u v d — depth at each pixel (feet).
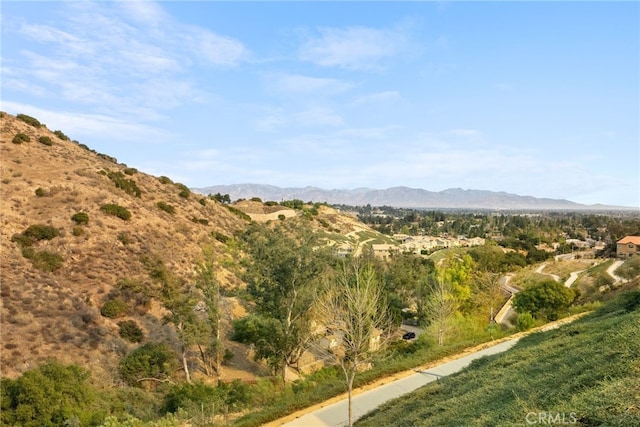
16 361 65.77
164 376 76.33
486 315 118.83
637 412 19.19
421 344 82.58
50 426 48.70
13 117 174.09
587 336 41.14
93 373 70.03
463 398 35.60
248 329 97.96
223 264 118.21
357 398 52.19
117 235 117.80
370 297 44.42
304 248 77.61
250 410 57.88
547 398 26.50
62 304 84.99
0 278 84.07
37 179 129.59
